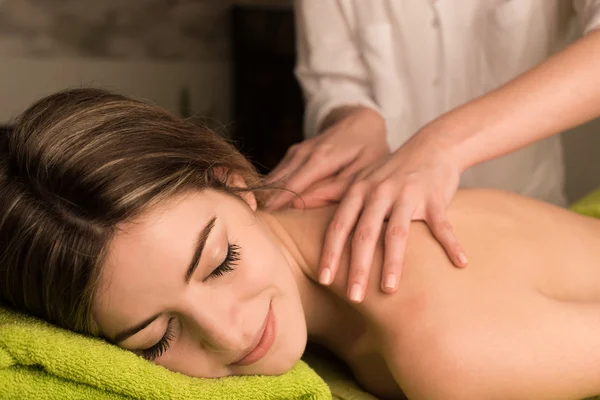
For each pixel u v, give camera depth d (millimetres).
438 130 938
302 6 1433
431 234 881
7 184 797
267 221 997
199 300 765
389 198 880
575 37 1439
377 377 949
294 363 838
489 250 882
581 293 917
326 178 1063
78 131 797
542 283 875
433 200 883
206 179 826
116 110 837
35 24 2777
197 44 3123
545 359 770
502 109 939
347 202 904
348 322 953
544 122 939
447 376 786
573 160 1947
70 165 768
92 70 2898
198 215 783
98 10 2887
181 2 3053
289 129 2994
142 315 766
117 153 780
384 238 874
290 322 841
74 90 880
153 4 2998
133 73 2988
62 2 2809
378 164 945
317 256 940
